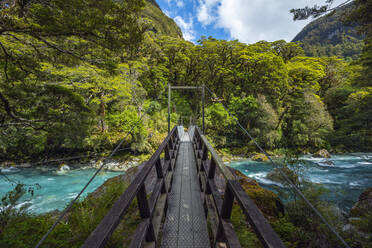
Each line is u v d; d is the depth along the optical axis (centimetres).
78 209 361
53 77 564
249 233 261
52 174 1650
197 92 3559
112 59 518
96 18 378
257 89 3128
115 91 1728
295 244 331
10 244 262
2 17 365
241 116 2773
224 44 3133
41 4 367
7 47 502
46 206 972
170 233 211
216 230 170
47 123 488
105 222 86
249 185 501
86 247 70
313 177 1452
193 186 339
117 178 558
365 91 2080
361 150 2638
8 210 334
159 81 3288
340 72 3388
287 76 2867
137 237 139
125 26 421
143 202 154
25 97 466
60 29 389
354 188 1172
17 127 500
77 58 519
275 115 2638
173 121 2702
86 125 538
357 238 337
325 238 332
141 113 2441
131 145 2055
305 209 391
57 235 287
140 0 411
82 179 1528
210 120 2739
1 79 458
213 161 225
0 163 1717
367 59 1383
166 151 347
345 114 2859
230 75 3478
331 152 2595
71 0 342
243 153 2527
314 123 2730
